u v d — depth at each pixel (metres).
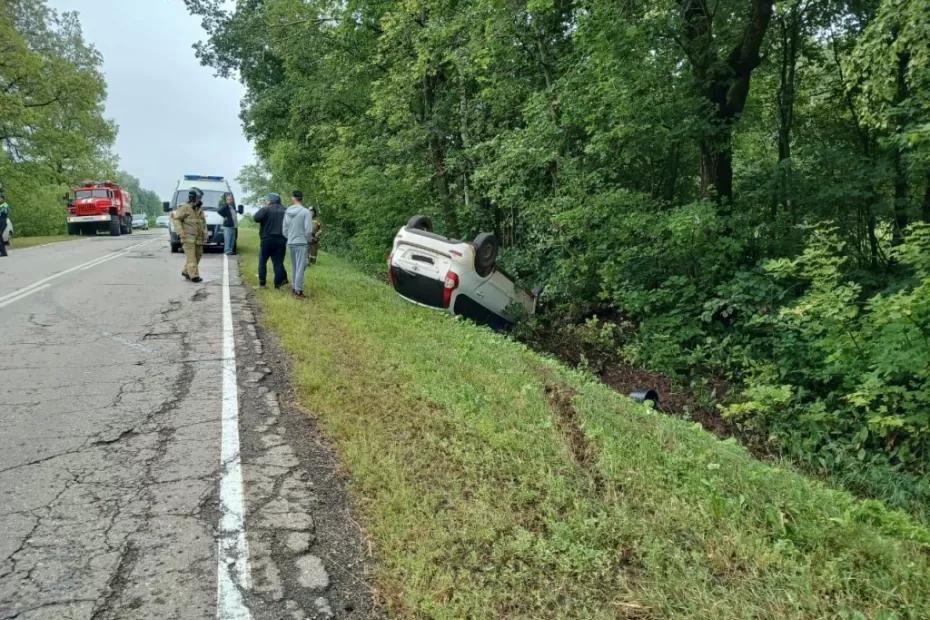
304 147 25.95
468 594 2.70
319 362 6.25
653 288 10.45
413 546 3.06
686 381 8.77
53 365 6.08
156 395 5.29
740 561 2.93
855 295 6.31
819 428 6.57
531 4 9.70
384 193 17.52
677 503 3.41
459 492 3.58
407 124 17.31
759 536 3.11
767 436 6.90
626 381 8.88
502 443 4.24
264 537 3.14
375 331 7.82
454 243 9.41
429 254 9.54
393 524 3.24
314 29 20.52
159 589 2.69
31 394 5.20
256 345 7.18
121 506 3.38
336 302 9.74
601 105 9.58
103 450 4.12
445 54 14.34
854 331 6.48
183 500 3.48
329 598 2.71
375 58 17.09
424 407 4.99
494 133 14.91
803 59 11.41
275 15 21.45
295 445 4.33
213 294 10.73
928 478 5.50
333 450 4.27
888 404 6.34
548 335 10.59
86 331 7.58
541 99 10.94
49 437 4.30
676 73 9.77
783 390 6.82
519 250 14.30
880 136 9.59
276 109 26.45
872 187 9.23
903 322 5.82
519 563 2.93
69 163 42.94
